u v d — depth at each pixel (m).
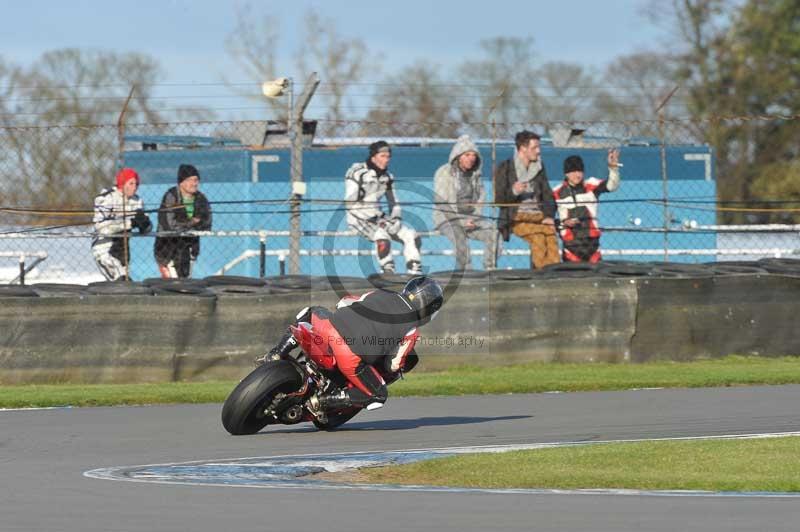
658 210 62.94
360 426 33.22
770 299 48.72
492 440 30.30
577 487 23.11
